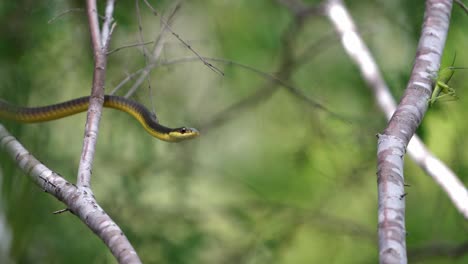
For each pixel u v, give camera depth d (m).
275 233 15.24
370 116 14.59
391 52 14.55
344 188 15.80
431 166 9.97
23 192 10.61
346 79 15.56
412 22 13.48
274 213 15.59
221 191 16.36
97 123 7.41
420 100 7.05
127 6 12.86
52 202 13.06
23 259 12.59
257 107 16.66
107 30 8.41
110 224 6.05
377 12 14.88
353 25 12.63
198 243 13.91
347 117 14.16
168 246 13.58
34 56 12.71
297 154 15.60
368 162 14.92
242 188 16.41
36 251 12.88
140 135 14.33
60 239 13.08
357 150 14.77
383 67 14.10
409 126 6.71
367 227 16.44
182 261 13.55
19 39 12.30
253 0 15.78
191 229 14.25
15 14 12.20
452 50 13.30
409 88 7.22
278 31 15.72
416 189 15.65
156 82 14.00
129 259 5.66
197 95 15.57
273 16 15.84
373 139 14.23
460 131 13.96
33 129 11.88
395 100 13.41
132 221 13.91
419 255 14.77
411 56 13.64
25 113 9.84
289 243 15.34
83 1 12.57
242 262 14.71
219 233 15.27
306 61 15.66
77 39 13.34
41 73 13.12
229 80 15.86
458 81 13.62
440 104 12.83
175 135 9.28
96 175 14.20
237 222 15.21
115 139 14.37
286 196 16.25
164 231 14.02
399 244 5.53
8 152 7.12
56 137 13.90
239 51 15.66
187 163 15.30
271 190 16.41
